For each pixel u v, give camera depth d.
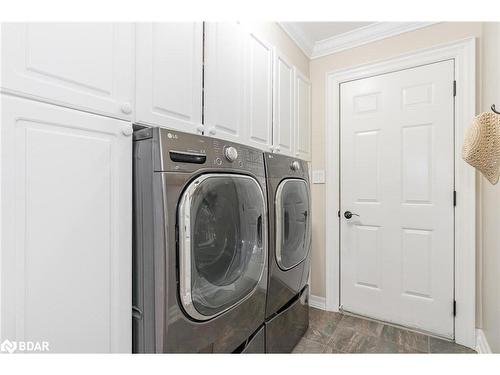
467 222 1.81
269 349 1.44
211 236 1.04
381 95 2.16
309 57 2.52
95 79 0.81
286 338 1.64
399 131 2.08
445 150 1.90
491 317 1.53
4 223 0.62
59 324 0.72
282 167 1.59
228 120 1.41
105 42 0.84
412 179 2.02
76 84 0.76
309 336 1.91
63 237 0.72
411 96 2.03
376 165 2.18
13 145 0.64
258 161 1.35
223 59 1.38
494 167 0.94
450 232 1.87
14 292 0.64
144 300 0.89
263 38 1.77
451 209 1.87
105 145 0.83
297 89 2.25
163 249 0.84
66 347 0.73
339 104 2.37
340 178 2.36
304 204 1.88
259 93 1.71
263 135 1.75
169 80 1.07
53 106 0.71
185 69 1.14
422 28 2.00
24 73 0.66
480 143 0.94
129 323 0.88
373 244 2.18
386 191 2.13
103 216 0.82
